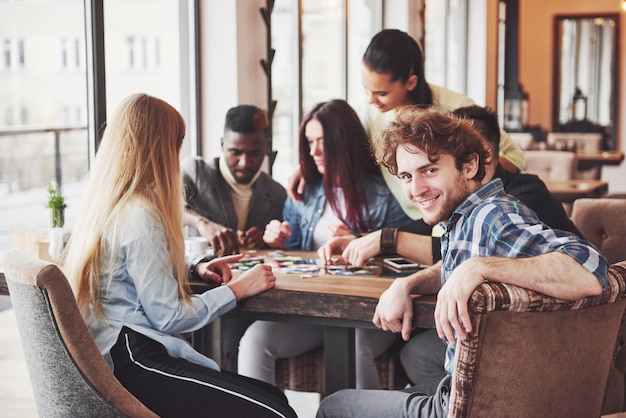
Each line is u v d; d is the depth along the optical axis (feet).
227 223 11.69
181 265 7.63
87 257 7.32
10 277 6.68
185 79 14.65
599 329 6.24
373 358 9.45
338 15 21.43
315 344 9.68
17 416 11.91
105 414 6.68
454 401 6.11
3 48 22.12
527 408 6.13
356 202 10.82
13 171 19.97
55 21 17.84
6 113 22.50
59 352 6.55
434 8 30.96
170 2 14.48
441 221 6.86
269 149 15.97
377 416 7.16
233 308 7.97
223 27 14.48
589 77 40.83
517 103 38.65
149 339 7.40
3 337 15.33
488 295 5.76
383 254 10.18
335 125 10.73
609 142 40.70
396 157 6.80
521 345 5.96
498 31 38.11
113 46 12.66
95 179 7.52
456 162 6.63
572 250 5.96
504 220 6.37
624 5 32.01
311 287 8.14
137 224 7.29
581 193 18.75
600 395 6.63
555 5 40.88
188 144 14.80
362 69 11.42
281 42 17.37
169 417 7.11
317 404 12.59
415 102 11.62
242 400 7.18
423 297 7.61
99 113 12.16
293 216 11.52
